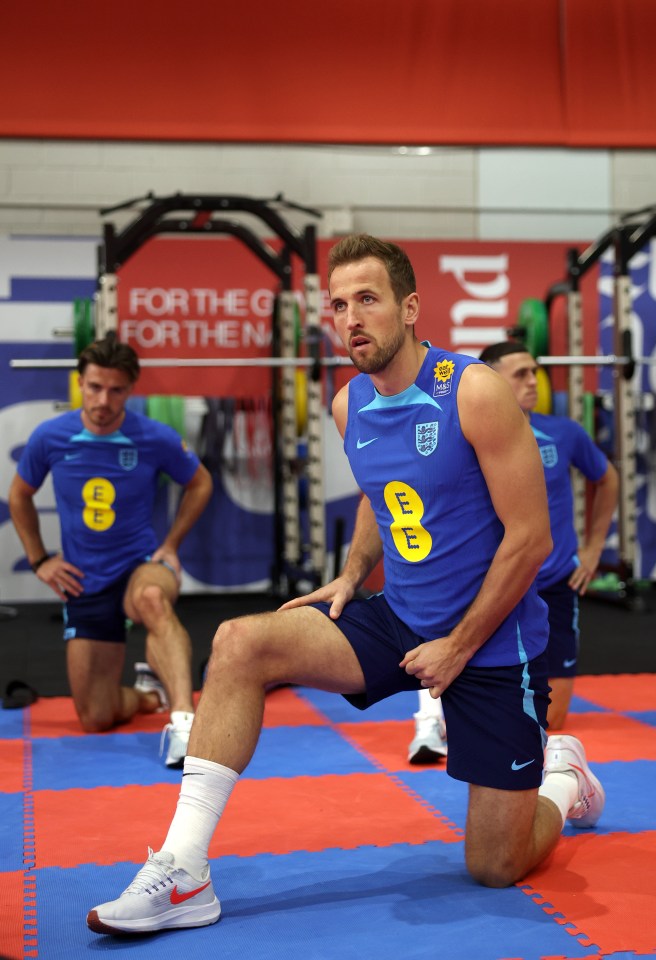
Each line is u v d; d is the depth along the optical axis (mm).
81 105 7137
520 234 7672
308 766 3023
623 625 5836
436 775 2906
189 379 7160
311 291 5723
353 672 2014
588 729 3463
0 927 1864
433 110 7430
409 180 7598
